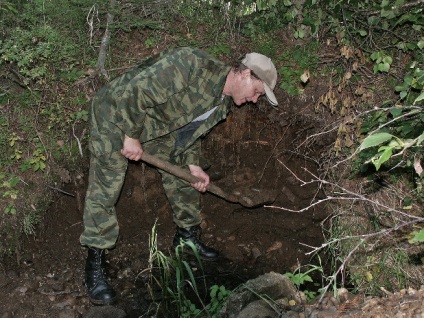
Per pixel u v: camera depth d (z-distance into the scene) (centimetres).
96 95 372
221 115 389
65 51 445
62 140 439
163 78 346
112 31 473
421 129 335
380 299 317
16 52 434
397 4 417
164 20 488
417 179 389
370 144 208
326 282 416
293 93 457
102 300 393
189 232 445
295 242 466
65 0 469
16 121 433
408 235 388
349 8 444
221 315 344
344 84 445
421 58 433
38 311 386
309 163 475
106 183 377
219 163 486
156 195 476
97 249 393
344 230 420
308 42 469
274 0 463
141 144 402
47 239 430
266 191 471
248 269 447
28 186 421
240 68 361
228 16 484
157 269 434
